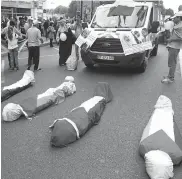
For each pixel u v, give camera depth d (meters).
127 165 3.36
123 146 3.85
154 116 4.10
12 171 3.21
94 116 4.55
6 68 9.44
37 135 4.18
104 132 4.30
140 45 8.09
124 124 4.64
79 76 8.42
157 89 6.94
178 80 7.97
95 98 5.28
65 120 3.97
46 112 5.16
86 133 4.23
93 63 8.72
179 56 13.14
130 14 9.10
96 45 8.38
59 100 5.78
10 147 3.78
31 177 3.10
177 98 6.18
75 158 3.51
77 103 5.74
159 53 14.67
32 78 7.28
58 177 3.11
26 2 26.78
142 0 10.62
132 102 5.86
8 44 8.96
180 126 4.56
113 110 5.32
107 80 7.90
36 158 3.50
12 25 8.95
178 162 3.26
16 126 4.50
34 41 9.05
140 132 4.33
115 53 8.14
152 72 9.12
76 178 3.09
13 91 6.29
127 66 8.36
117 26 8.91
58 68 9.83
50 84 7.41
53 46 19.00
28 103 5.06
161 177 2.91
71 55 9.87
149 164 3.00
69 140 3.84
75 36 10.35
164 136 3.46
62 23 10.25
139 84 7.45
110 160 3.47
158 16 12.14
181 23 7.05
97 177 3.11
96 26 9.19
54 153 3.63
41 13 29.66
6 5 24.56
